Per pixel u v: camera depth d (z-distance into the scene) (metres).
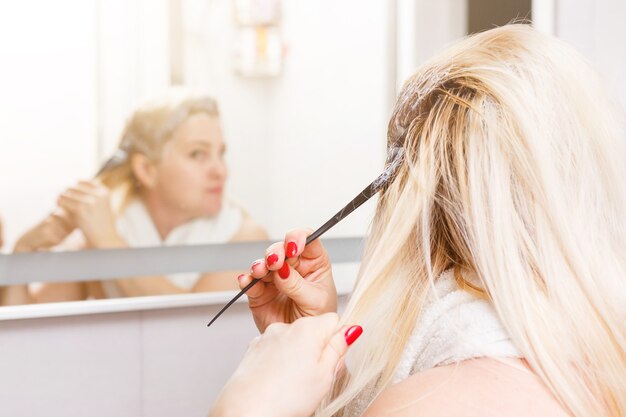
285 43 1.47
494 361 0.49
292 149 1.51
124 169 1.40
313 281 0.76
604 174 0.55
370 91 1.54
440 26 1.60
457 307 0.55
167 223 1.44
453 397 0.46
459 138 0.56
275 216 1.51
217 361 1.55
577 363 0.50
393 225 0.60
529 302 0.50
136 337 1.49
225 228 1.48
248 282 0.72
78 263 1.41
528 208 0.53
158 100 1.40
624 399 0.49
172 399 1.52
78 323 1.45
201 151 1.44
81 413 1.46
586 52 1.60
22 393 1.43
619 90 1.61
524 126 0.53
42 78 1.33
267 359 0.48
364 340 0.62
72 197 1.37
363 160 1.56
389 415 0.46
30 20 1.31
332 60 1.51
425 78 0.62
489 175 0.53
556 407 0.46
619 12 1.62
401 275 0.61
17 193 1.34
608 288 0.52
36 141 1.34
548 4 1.57
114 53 1.36
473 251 0.54
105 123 1.37
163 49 1.39
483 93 0.56
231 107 1.45
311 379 0.47
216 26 1.42
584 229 0.53
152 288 1.46
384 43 1.54
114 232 1.41
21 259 1.37
